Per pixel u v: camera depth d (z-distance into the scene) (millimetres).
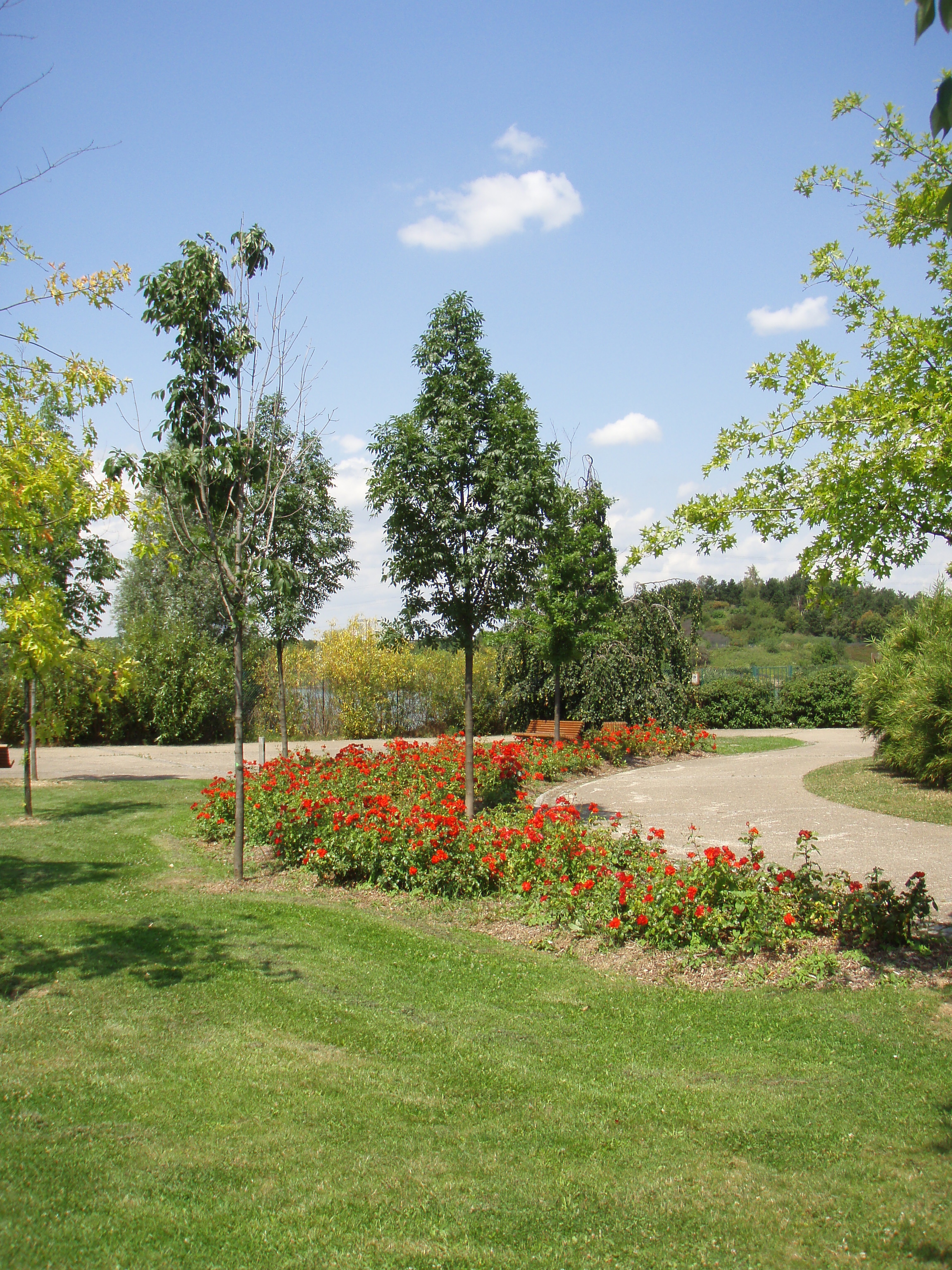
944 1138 3182
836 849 8086
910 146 5074
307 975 5051
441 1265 2514
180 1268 2463
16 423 6605
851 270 5371
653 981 4953
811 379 5082
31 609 6582
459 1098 3604
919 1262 2477
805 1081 3707
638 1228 2705
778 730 24125
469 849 6840
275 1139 3227
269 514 9406
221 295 7098
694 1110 3484
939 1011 4316
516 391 8719
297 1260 2523
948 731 11031
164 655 20688
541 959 5363
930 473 4293
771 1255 2551
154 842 8945
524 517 8320
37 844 8828
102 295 6246
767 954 5207
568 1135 3305
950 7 1618
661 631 17906
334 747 19938
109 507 7316
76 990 4750
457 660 24109
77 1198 2787
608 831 7383
